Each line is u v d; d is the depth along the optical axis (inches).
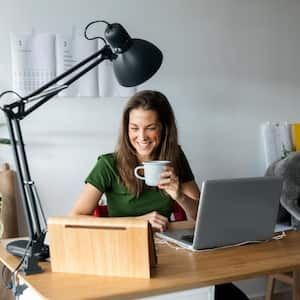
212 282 54.6
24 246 63.7
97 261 55.6
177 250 66.3
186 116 119.9
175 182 69.9
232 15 123.3
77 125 109.4
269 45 128.7
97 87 110.0
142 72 63.7
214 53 121.7
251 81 127.1
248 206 68.0
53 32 105.1
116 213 81.3
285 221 83.4
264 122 129.7
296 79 132.6
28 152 105.4
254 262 60.7
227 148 125.5
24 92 103.4
